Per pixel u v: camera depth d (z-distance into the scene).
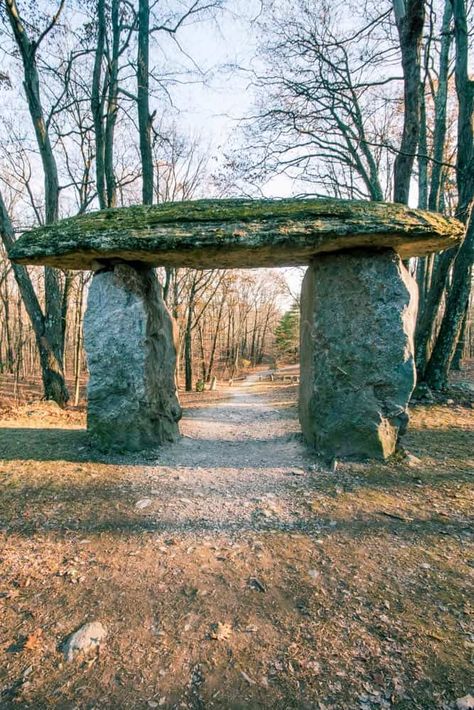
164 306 5.55
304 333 5.18
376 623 2.17
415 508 3.41
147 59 8.82
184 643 2.05
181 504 3.62
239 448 5.46
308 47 9.11
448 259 7.39
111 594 2.41
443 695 1.75
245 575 2.60
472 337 31.61
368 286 4.35
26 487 3.79
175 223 4.18
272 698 1.75
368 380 4.39
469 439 5.19
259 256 4.50
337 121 10.05
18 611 2.26
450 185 12.58
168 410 5.41
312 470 4.29
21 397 17.56
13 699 1.73
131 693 1.77
